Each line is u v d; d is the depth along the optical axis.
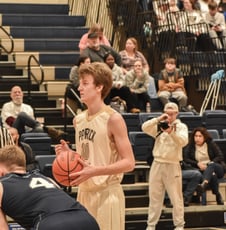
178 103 15.46
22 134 13.14
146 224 12.40
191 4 18.53
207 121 14.48
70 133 14.73
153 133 11.76
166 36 17.28
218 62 17.06
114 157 6.57
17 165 5.92
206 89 16.75
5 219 5.71
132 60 15.91
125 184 13.10
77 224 5.62
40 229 5.56
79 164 6.35
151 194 11.91
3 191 5.66
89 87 6.54
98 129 6.54
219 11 19.80
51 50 17.61
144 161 13.46
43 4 19.39
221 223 12.84
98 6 18.67
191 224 12.70
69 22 18.89
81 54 14.88
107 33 18.53
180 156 11.77
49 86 15.95
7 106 13.84
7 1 19.58
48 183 5.84
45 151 12.88
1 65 16.59
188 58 16.95
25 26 18.45
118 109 14.44
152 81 15.74
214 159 12.85
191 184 12.65
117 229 6.56
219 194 12.88
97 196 6.56
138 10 17.94
